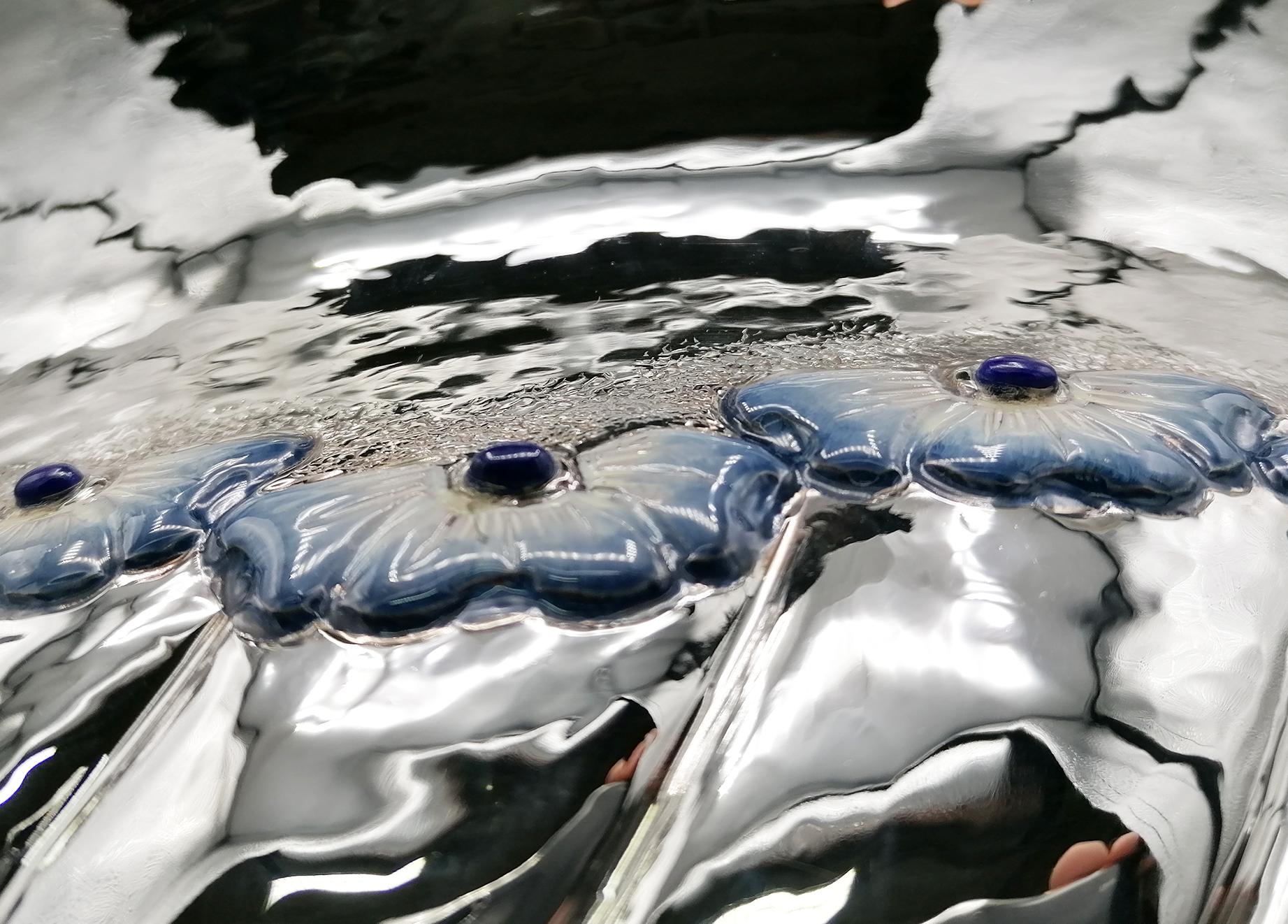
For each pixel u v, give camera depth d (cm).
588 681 5
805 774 5
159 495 7
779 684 5
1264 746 5
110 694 5
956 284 9
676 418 7
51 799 5
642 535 6
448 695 5
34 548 6
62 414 8
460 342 9
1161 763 5
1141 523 6
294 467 7
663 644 5
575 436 7
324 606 6
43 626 6
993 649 5
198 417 8
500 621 5
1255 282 9
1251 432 7
